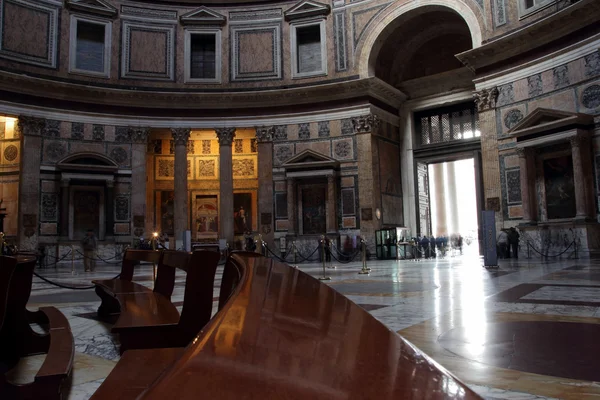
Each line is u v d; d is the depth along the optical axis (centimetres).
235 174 3038
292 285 137
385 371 59
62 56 2558
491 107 2220
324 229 2681
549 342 394
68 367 233
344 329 83
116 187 2627
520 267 1395
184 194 2736
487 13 2272
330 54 2750
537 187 2077
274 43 2828
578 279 939
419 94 2889
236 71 2827
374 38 2655
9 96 2373
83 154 2534
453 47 2847
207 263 342
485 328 466
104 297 626
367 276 1247
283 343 70
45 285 1177
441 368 64
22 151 2402
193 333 332
